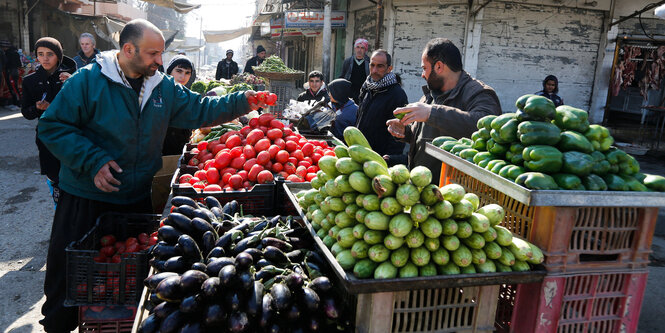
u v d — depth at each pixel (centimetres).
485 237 180
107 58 291
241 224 232
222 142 374
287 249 219
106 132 294
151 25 287
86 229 301
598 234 190
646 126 1245
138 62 286
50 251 301
